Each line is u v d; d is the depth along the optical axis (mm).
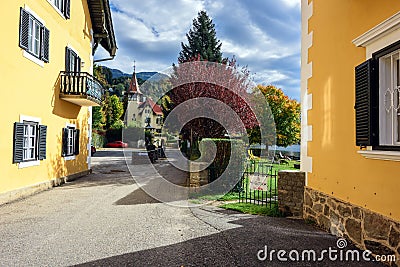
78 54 12984
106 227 5629
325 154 5438
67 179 11836
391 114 3963
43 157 9672
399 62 3928
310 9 6227
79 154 13336
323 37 5598
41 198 8461
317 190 5730
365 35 4043
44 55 9586
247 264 3889
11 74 7863
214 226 5672
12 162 7996
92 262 3988
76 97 11211
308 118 6242
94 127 36000
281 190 6688
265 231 5320
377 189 3949
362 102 4203
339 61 5008
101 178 12812
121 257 4156
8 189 7859
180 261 4008
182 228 5555
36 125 9359
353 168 4523
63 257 4156
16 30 8055
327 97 5402
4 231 5371
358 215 4363
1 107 7473
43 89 9734
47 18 9891
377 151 3820
